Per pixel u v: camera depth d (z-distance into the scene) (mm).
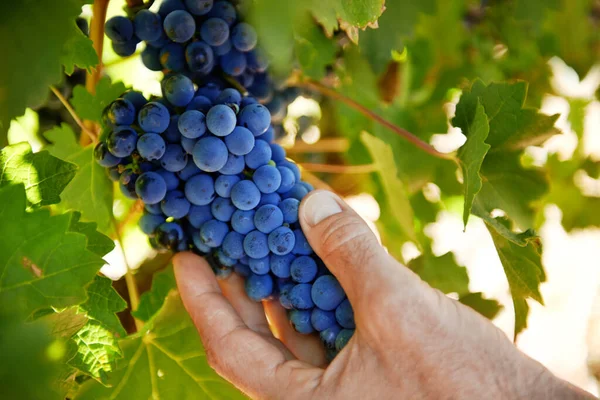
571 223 639
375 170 515
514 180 428
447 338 359
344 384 363
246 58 396
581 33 559
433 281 521
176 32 368
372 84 508
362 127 511
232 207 369
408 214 500
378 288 354
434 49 529
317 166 520
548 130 416
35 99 354
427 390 361
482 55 553
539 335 809
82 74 438
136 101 370
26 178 354
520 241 387
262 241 366
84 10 437
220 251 380
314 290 368
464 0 524
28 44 352
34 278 330
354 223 366
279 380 379
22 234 331
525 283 417
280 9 370
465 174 405
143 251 511
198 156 352
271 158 384
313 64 467
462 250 761
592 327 820
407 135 450
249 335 392
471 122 422
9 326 316
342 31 473
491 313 517
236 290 416
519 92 413
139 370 416
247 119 362
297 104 565
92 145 422
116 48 390
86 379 403
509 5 533
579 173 637
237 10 385
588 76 613
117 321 370
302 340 414
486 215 408
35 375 312
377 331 354
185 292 397
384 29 436
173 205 369
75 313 340
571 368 796
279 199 375
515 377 365
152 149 354
